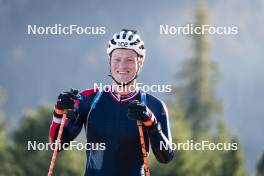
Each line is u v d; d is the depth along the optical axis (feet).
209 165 152.97
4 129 198.49
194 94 413.18
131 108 37.42
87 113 39.11
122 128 38.63
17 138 178.60
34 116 182.19
